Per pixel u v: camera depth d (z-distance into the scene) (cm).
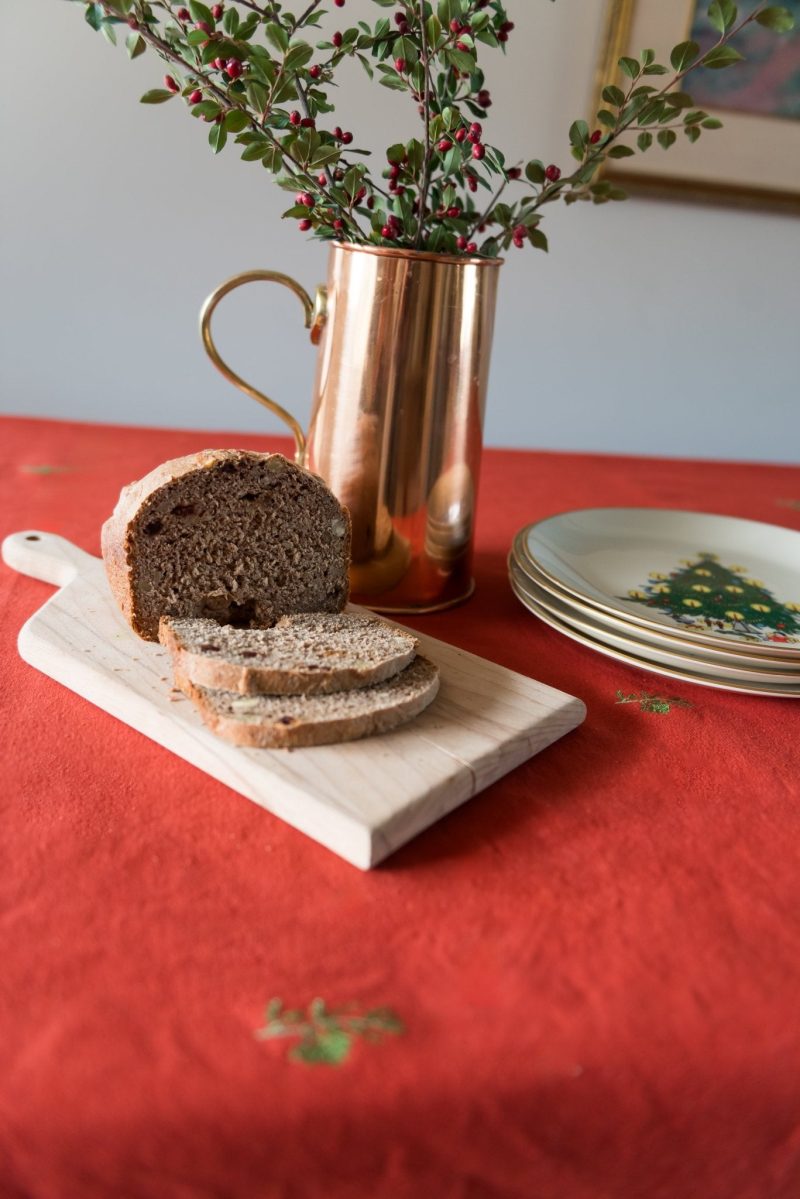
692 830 54
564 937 48
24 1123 40
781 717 64
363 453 68
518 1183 43
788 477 112
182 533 63
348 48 64
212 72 65
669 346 148
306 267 132
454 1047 43
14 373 131
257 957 46
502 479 101
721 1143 44
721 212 141
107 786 54
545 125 130
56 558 73
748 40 129
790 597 74
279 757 54
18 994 44
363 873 50
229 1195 42
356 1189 42
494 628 72
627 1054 44
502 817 54
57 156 121
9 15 113
